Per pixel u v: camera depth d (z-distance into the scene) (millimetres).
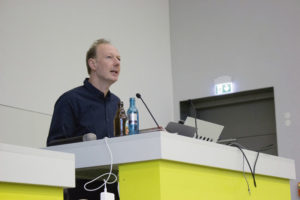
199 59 6113
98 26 5031
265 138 5750
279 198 2621
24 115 3963
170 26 6367
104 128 2688
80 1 4840
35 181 1541
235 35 5926
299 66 5469
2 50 3947
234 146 2439
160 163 1798
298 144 5320
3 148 1459
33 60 4207
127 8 5543
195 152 1981
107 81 2820
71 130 2594
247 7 5902
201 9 6211
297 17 5570
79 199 2102
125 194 1854
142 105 5539
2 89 3883
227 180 2209
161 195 1772
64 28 4590
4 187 1457
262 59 5699
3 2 4020
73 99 2635
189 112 6207
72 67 4605
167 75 6141
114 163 1871
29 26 4223
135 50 5578
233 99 5957
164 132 1821
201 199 1999
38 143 4047
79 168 1969
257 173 2428
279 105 5496
